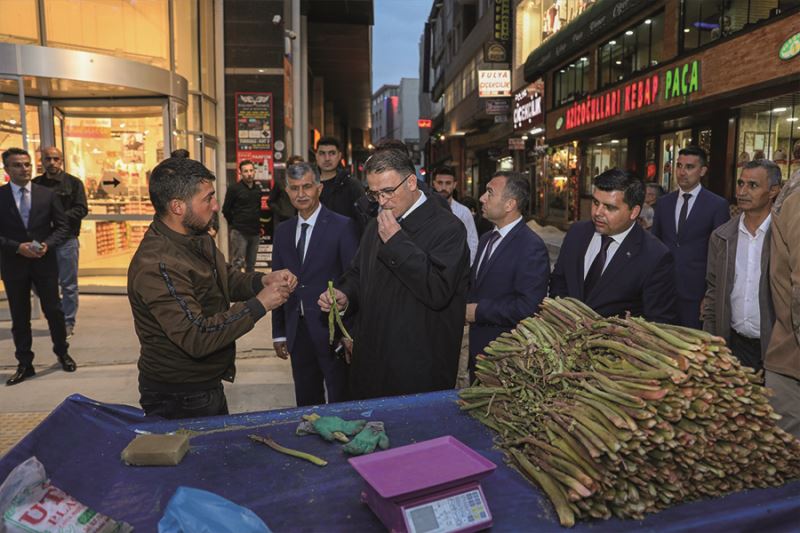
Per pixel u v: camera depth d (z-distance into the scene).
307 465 1.47
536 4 20.64
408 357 2.19
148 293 1.85
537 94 20.44
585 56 16.97
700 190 3.97
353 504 1.29
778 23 9.05
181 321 1.84
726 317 2.94
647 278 2.48
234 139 9.88
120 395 3.98
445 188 4.39
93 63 6.21
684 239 3.97
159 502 1.32
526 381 1.59
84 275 7.80
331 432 1.58
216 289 2.11
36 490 1.19
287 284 1.99
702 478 1.29
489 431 1.67
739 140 10.91
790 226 2.10
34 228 4.21
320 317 3.00
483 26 25.38
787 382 2.40
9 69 5.83
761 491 1.36
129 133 7.46
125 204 7.61
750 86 9.74
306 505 1.29
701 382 1.31
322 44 18.69
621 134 15.63
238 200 7.65
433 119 45.16
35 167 7.12
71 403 1.73
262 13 9.69
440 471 1.21
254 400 3.97
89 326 5.79
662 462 1.27
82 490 1.38
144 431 1.68
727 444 1.30
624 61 14.75
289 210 7.39
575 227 2.88
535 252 2.64
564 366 1.54
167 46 7.65
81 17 7.14
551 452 1.34
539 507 1.28
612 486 1.24
